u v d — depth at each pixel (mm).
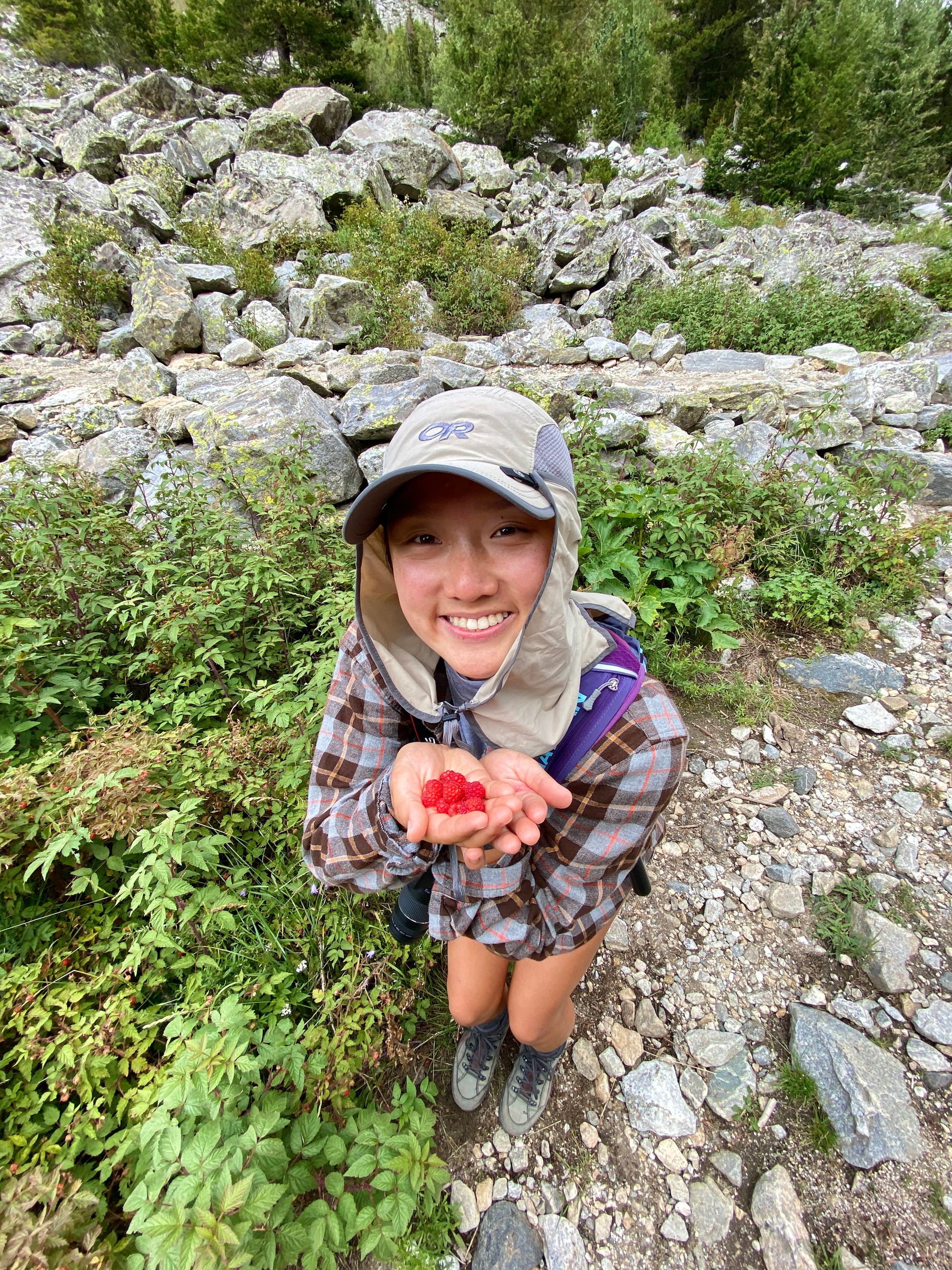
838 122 16641
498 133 16078
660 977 2162
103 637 3164
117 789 2051
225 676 2930
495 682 922
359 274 9125
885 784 2840
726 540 3814
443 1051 1959
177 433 5238
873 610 3857
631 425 5035
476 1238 1648
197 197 11266
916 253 11523
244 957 1934
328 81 17734
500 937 1260
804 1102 1839
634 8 22125
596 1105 1870
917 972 2129
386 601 1105
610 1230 1652
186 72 19688
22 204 10367
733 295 8766
